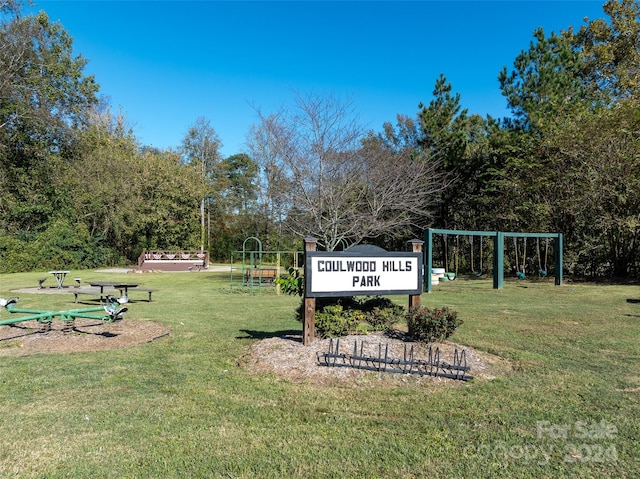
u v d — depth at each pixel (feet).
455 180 74.64
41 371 16.67
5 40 80.18
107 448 10.54
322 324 18.97
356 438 11.12
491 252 82.48
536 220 69.10
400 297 42.45
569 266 67.21
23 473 9.41
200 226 114.01
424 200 65.16
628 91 80.12
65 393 14.29
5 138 83.05
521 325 26.86
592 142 61.26
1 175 82.89
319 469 9.64
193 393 14.29
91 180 95.86
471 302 38.86
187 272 83.05
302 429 11.62
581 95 72.84
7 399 13.73
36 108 84.33
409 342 18.65
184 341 21.93
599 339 22.76
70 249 87.30
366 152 57.41
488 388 14.82
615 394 14.37
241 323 27.37
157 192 107.04
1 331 24.39
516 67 73.41
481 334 23.91
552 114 67.82
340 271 18.76
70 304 36.45
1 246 76.48
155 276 71.82
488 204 79.15
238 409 12.95
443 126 76.74
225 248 126.93
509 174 72.28
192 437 11.14
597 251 65.10
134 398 13.83
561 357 19.08
